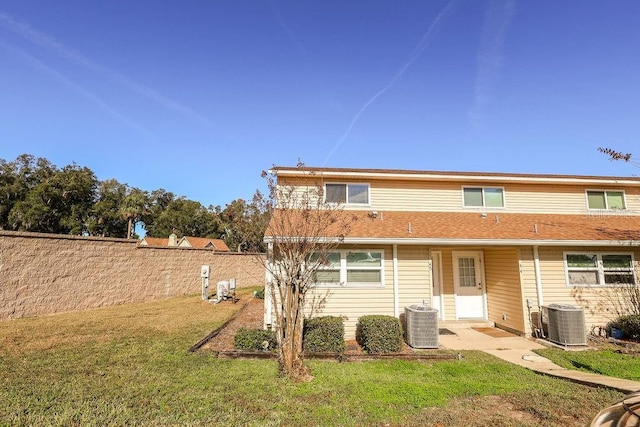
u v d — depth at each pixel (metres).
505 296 11.29
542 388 5.86
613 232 11.13
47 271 12.40
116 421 4.38
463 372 6.82
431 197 12.79
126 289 16.06
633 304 10.66
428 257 10.58
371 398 5.32
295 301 6.70
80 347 8.02
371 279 10.38
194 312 13.80
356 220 10.58
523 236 10.53
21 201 40.47
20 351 7.55
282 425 4.41
